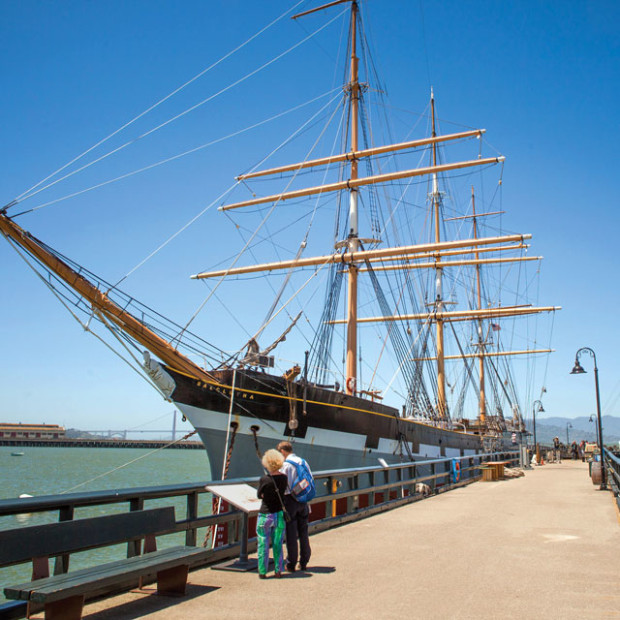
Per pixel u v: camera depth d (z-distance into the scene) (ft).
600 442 82.02
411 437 103.71
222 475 64.03
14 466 271.08
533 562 29.63
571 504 55.98
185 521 26.03
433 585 24.81
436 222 181.88
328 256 114.32
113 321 62.80
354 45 126.62
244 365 70.95
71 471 240.53
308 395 75.92
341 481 79.71
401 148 119.75
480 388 228.22
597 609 21.31
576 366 85.20
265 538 26.18
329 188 119.75
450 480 77.56
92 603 21.89
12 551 17.20
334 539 36.14
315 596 23.00
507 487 76.59
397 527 40.96
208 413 66.69
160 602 22.11
